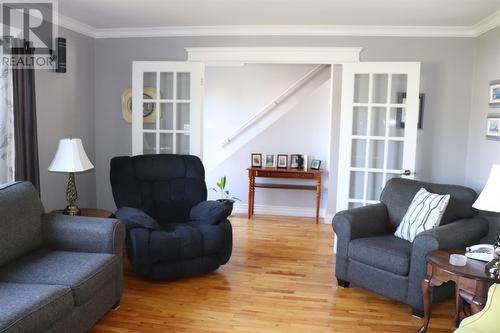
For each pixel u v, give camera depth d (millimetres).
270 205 6043
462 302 2646
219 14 3859
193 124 4480
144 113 4582
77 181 4500
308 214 5953
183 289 3295
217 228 3502
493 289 2023
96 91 4762
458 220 3258
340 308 3039
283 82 6051
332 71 5230
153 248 3225
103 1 3465
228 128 6195
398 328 2762
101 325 2703
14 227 2553
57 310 2076
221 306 3014
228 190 6180
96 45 4711
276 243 4578
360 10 3598
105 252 2764
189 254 3361
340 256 3387
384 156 4258
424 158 4363
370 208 3535
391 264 2996
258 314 2908
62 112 4180
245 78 6109
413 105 4078
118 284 2852
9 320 1802
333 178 5418
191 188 4027
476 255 2596
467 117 4262
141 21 4191
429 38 4219
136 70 4461
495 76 3730
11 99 3316
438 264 2502
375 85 4234
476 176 4090
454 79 4238
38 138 3828
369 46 4273
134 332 2627
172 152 4598
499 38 3672
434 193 3400
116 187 3785
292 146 5965
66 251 2777
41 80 3842
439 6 3416
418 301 2875
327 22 4059
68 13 3893
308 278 3594
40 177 3871
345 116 4242
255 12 3750
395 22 4000
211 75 6176
